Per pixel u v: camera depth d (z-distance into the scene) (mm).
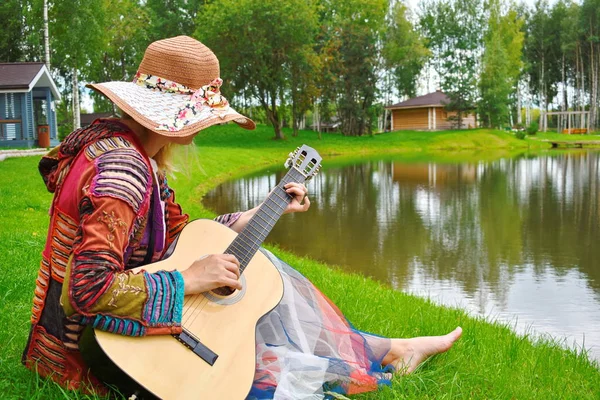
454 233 14125
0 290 4414
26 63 27922
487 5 73500
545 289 9336
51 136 29891
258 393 2629
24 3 34750
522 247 12617
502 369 3943
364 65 57969
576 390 3924
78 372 2574
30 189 13242
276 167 34688
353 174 29859
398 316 5188
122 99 2531
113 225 2326
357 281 7859
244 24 45844
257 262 2842
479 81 65062
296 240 13164
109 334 2346
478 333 4934
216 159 32562
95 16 33469
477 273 10367
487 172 30047
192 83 2627
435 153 49406
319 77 53031
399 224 15352
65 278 2334
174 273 2449
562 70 87312
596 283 9680
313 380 2770
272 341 2781
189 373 2402
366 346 3152
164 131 2488
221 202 18562
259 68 47406
